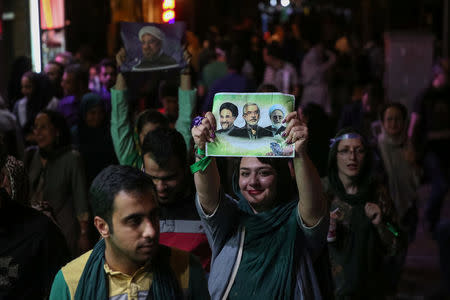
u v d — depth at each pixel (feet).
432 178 26.09
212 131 9.80
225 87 29.58
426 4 67.62
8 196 11.13
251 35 57.00
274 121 9.80
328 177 14.83
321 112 18.97
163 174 11.89
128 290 8.57
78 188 18.07
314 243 10.34
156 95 23.81
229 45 38.63
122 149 16.55
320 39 53.31
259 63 49.19
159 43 17.35
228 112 9.84
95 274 8.60
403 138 19.56
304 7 114.93
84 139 20.56
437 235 14.42
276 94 9.82
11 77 25.82
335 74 42.65
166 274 8.70
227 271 10.46
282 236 10.36
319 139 18.70
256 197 10.73
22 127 24.27
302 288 10.16
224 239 10.68
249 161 10.73
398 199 19.31
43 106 24.57
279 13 112.06
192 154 15.12
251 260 10.41
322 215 10.12
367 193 14.30
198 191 10.39
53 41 35.60
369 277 14.20
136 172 8.44
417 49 46.09
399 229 14.39
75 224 18.17
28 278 11.06
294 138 9.65
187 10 68.33
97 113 20.52
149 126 15.55
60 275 8.77
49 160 18.04
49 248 11.21
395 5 70.44
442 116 25.26
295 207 10.55
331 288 10.80
